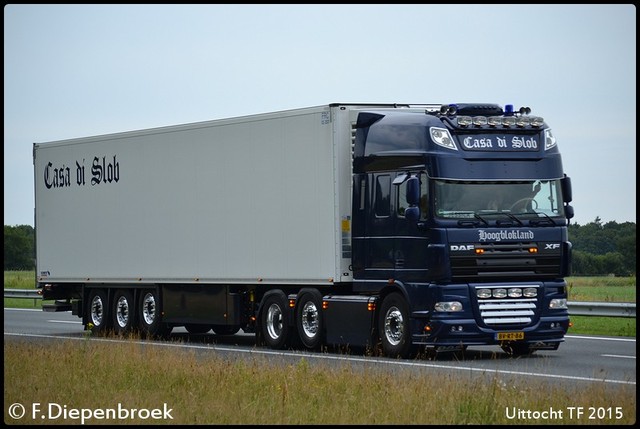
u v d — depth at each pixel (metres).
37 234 47.06
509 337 31.00
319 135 34.03
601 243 90.00
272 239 35.78
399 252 31.72
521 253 31.22
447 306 30.55
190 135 39.28
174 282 40.09
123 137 42.53
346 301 33.41
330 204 33.66
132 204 42.12
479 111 31.94
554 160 31.95
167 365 26.45
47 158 46.56
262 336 36.62
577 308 39.50
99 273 43.81
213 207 38.25
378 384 22.41
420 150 31.12
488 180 31.14
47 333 44.53
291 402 21.08
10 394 23.28
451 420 19.00
